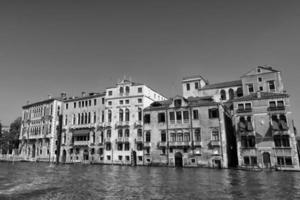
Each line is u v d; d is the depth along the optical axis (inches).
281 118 1678.2
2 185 916.6
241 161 1728.6
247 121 1768.0
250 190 791.7
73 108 2684.5
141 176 1214.3
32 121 3073.3
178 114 2014.0
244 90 2075.5
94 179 1094.4
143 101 2287.2
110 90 2450.8
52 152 2719.0
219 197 683.4
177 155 1943.9
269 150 1659.7
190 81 2464.3
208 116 1883.6
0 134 3361.2
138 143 2186.3
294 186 876.6
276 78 1973.4
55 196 706.2
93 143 2429.9
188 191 776.9
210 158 1812.3
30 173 1380.4
